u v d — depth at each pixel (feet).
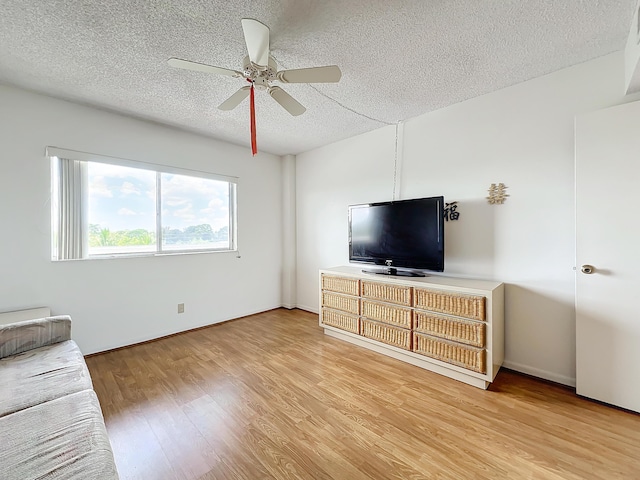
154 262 10.03
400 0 4.66
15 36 5.45
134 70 6.69
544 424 5.48
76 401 4.16
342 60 6.35
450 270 8.74
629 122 5.68
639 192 5.60
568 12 4.96
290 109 6.47
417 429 5.40
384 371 7.72
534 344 7.29
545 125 7.04
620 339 5.84
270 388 6.87
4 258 7.39
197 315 11.21
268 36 4.62
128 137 9.34
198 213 11.46
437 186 9.03
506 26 5.31
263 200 13.52
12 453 3.16
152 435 5.28
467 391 6.69
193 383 7.11
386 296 8.53
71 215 8.30
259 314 13.21
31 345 5.78
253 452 4.86
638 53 4.88
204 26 5.25
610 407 5.97
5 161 7.37
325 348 9.29
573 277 6.72
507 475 4.35
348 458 4.72
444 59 6.34
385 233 9.36
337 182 12.21
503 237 7.72
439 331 7.43
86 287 8.62
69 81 7.16
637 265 5.64
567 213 6.78
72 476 2.90
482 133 8.04
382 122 9.98
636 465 4.50
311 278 13.53
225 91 7.68
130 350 9.13
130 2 4.62
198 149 11.12
